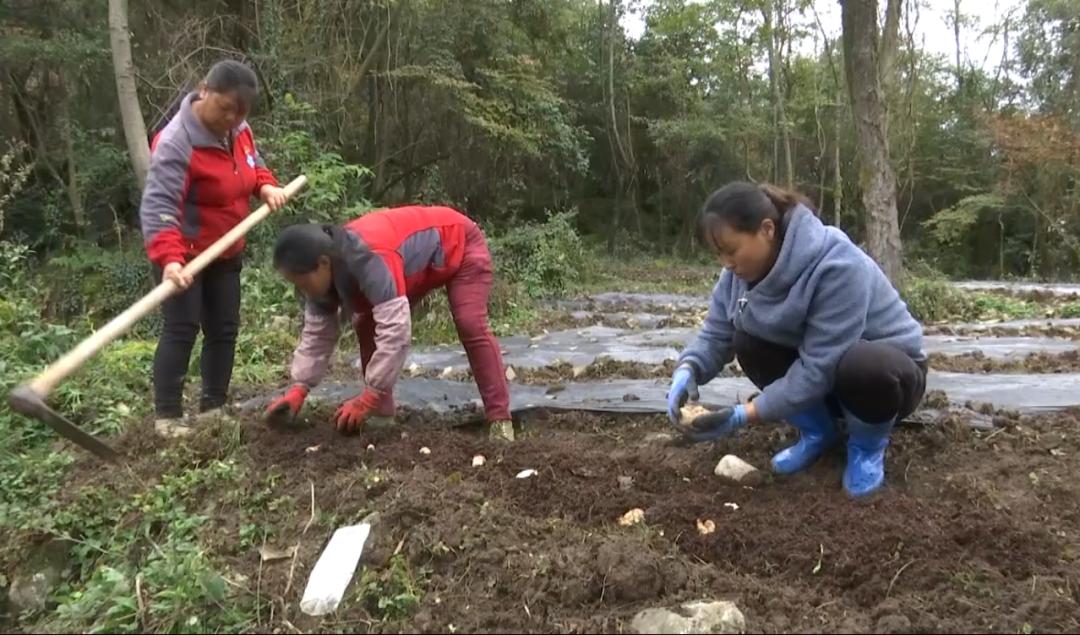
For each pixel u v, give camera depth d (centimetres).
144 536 304
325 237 332
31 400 267
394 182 1631
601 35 2344
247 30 1184
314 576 264
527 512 302
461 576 262
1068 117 2330
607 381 514
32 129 1214
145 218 354
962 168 2544
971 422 383
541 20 1756
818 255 291
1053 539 281
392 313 334
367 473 313
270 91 1139
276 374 564
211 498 316
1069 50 2394
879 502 301
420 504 287
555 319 923
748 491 321
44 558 313
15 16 1119
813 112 2425
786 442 361
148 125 1165
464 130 1625
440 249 361
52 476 355
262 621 255
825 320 293
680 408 316
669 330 806
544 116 1745
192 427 373
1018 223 2523
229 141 385
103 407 435
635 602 249
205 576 261
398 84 1522
